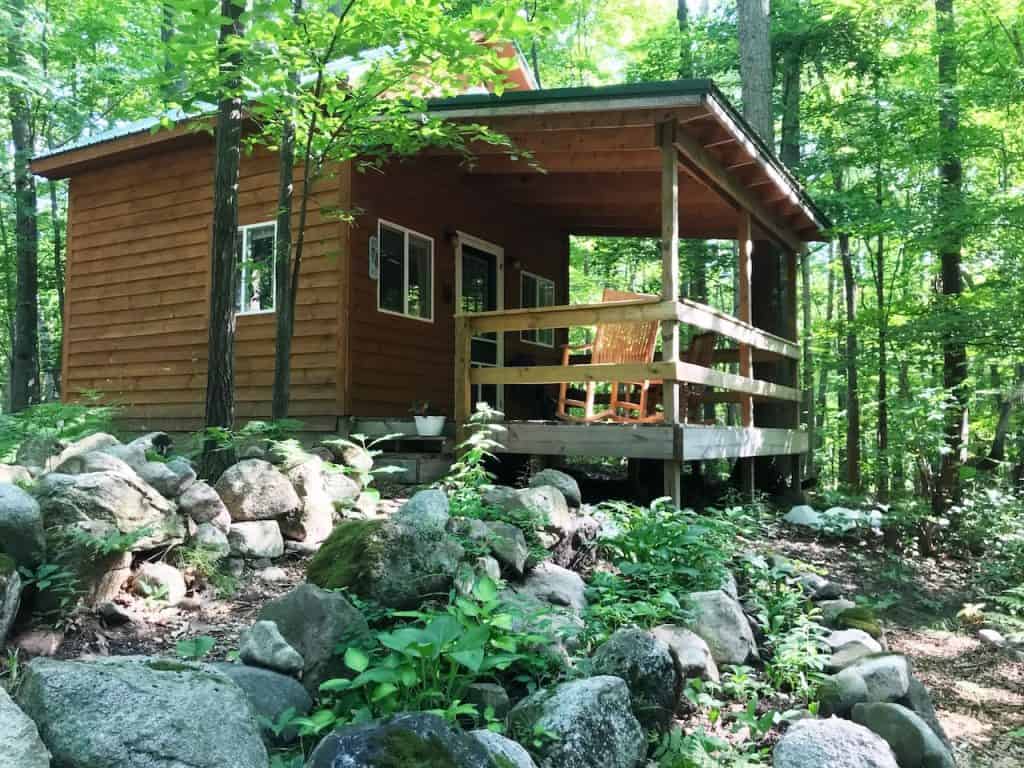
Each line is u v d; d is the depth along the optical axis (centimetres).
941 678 468
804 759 293
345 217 659
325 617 295
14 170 1123
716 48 1667
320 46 525
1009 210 932
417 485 643
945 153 1058
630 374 604
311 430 756
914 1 1174
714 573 449
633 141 627
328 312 758
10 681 247
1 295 1650
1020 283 962
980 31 1092
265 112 545
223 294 512
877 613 572
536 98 601
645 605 372
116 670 213
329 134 607
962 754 371
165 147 858
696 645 371
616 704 278
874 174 1197
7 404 1877
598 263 1789
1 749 175
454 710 245
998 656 510
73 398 938
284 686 269
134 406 888
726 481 916
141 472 395
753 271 984
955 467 948
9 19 994
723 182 690
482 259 981
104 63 1147
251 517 425
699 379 632
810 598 507
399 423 709
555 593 397
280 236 584
